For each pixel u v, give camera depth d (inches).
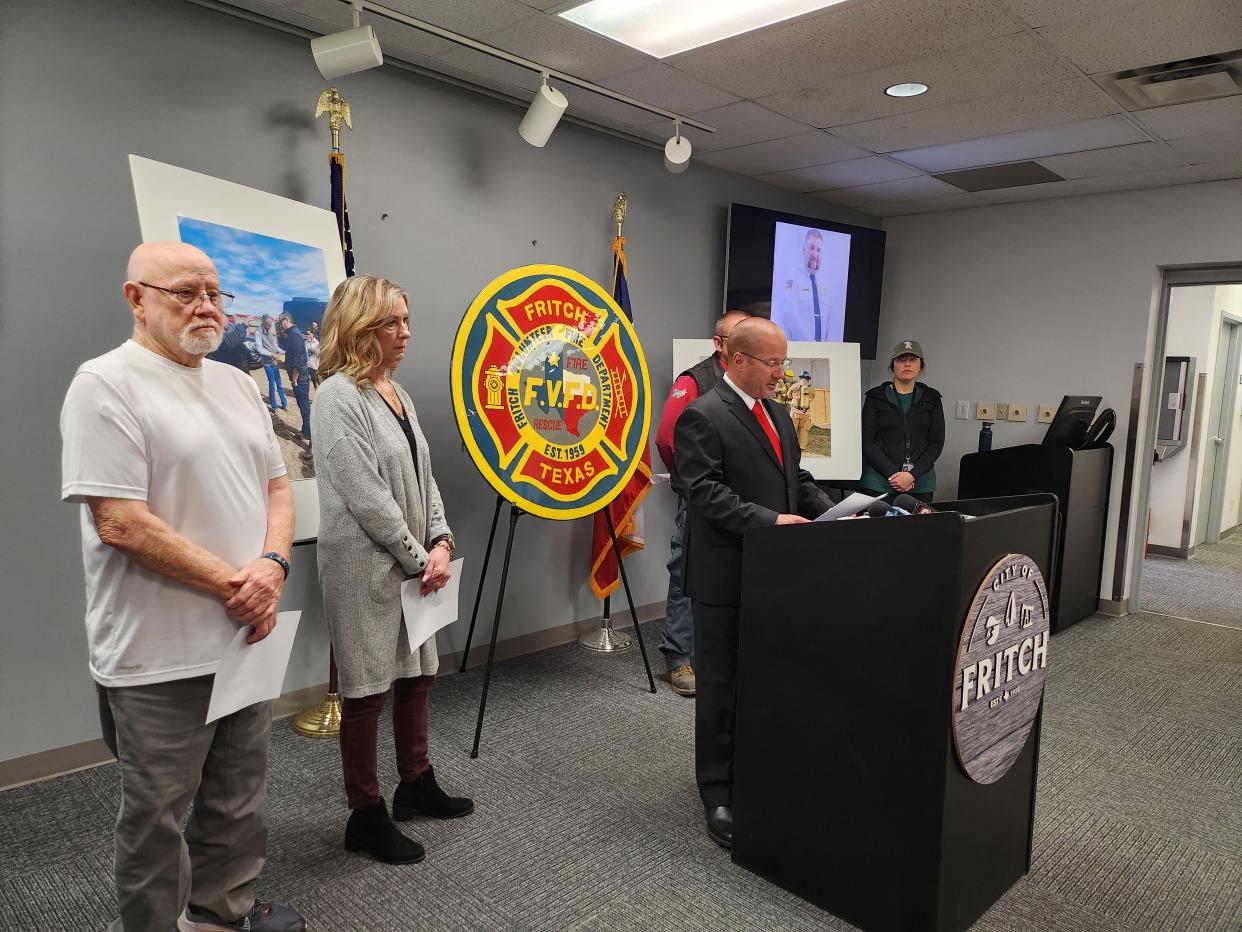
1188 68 114.0
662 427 129.0
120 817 57.8
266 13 102.6
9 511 90.1
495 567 138.6
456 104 126.5
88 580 56.6
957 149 154.4
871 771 69.4
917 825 66.6
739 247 168.1
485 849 82.6
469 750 105.0
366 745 78.2
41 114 88.9
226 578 57.1
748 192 178.5
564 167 142.6
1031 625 73.5
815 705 73.4
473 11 100.6
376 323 75.5
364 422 74.6
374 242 118.4
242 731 62.7
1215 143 143.9
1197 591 208.2
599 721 114.9
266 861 79.1
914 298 210.7
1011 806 76.1
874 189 184.9
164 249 56.4
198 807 62.9
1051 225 188.1
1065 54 109.8
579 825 87.7
